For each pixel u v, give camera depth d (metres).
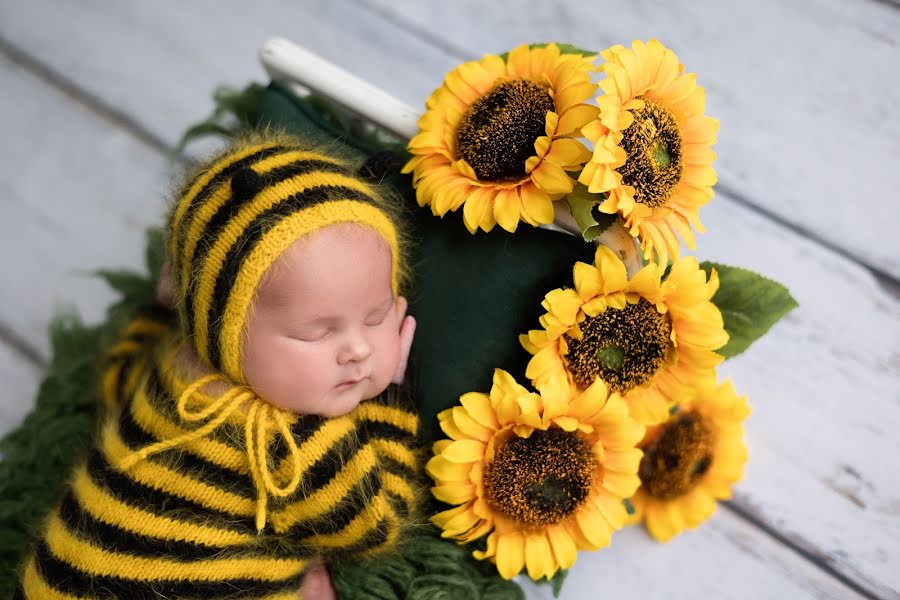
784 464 0.81
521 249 0.70
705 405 0.77
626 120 0.64
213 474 0.66
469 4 0.96
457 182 0.68
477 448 0.69
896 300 0.84
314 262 0.63
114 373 0.77
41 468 0.79
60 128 0.96
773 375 0.83
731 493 0.80
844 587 0.79
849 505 0.80
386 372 0.68
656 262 0.72
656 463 0.77
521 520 0.70
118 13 0.99
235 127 0.81
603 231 0.68
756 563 0.79
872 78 0.90
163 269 0.73
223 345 0.64
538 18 0.94
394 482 0.69
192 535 0.66
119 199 0.94
